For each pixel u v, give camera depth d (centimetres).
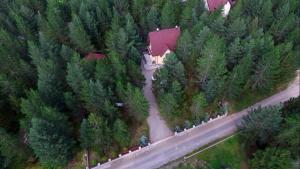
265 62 5459
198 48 6028
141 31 7431
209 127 5778
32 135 4434
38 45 7006
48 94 5450
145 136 5625
